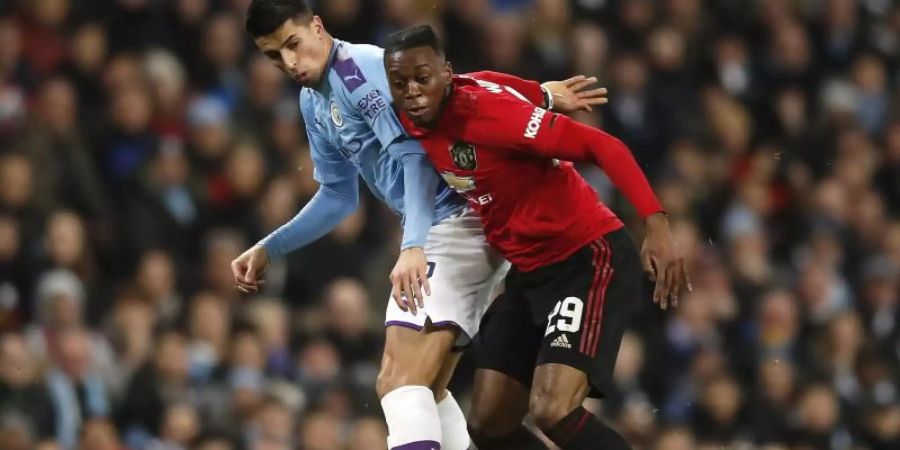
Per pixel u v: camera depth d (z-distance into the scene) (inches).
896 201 1915.6
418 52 686.5
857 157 1886.1
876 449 1514.5
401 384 710.5
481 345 751.7
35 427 1189.7
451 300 729.0
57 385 1217.4
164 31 1585.9
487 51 1669.5
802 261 1738.4
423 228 694.5
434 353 719.1
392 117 710.5
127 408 1247.5
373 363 1371.8
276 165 1526.8
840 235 1790.1
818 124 1907.0
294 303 1425.9
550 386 700.7
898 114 1990.7
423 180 705.6
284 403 1269.7
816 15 2011.6
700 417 1450.5
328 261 1435.8
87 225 1405.0
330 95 730.8
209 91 1569.9
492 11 1768.0
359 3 1641.2
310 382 1311.5
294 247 801.6
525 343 738.8
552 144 692.1
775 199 1809.8
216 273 1376.7
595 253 720.3
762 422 1464.1
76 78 1512.1
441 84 692.1
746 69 1915.6
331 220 799.7
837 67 1996.8
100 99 1509.6
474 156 705.0
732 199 1749.5
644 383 1450.5
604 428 706.8
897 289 1720.0
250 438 1254.3
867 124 1974.7
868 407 1530.5
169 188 1451.8
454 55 1663.4
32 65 1494.8
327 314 1378.0
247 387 1275.8
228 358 1309.1
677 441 1359.5
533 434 763.4
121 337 1279.5
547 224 716.7
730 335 1568.7
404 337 719.7
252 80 1574.8
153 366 1262.3
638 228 1549.0
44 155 1397.6
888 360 1627.7
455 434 764.0
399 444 699.4
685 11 1897.1
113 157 1462.8
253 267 789.9
